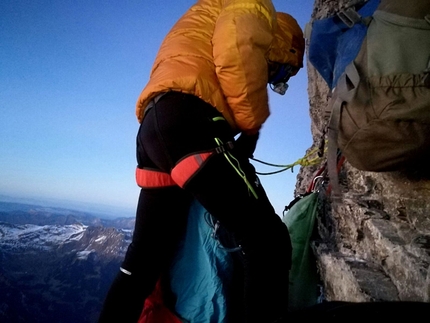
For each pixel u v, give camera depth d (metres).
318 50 2.29
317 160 2.92
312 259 2.85
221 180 1.80
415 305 0.99
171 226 2.19
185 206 2.26
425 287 1.55
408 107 1.51
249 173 1.93
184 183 1.84
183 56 2.01
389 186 2.42
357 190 2.82
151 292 2.18
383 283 1.93
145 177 2.10
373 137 1.63
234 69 1.86
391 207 2.33
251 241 1.87
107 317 2.03
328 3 4.03
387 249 2.03
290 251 2.00
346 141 1.74
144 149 2.09
